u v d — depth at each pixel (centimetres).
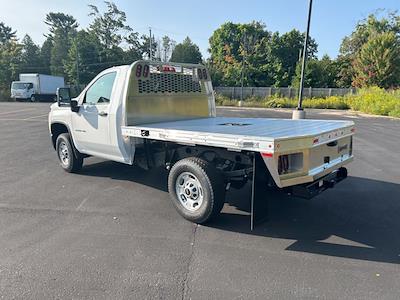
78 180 644
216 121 605
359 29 5644
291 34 5175
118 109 534
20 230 420
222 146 388
